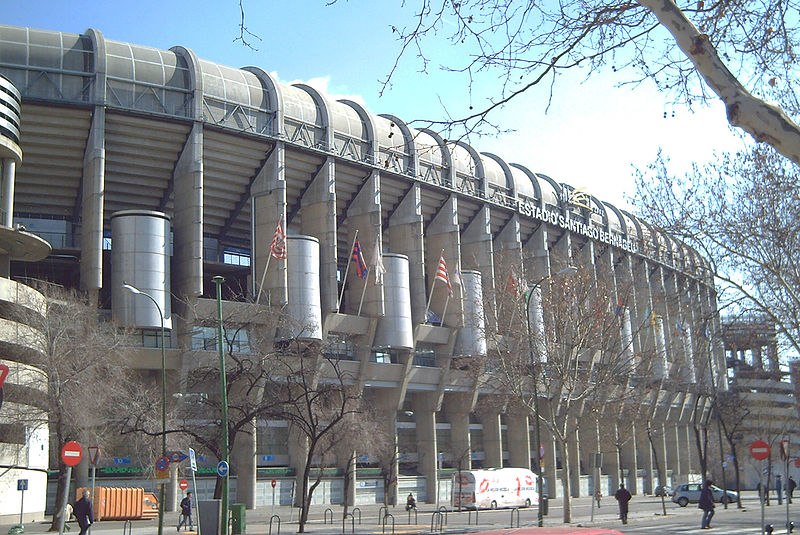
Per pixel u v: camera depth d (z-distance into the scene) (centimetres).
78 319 4716
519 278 6381
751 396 10169
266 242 6794
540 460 4050
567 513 4366
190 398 5275
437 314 8256
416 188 7925
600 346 5675
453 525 4509
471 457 8619
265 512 6309
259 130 6769
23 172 6250
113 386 4622
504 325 6134
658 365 8475
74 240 6719
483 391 8588
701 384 7794
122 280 5984
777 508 6022
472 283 8112
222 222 7419
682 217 2784
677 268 3183
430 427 8138
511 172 9169
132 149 6384
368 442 5784
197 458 5859
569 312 4966
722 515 5156
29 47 5972
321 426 5844
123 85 6169
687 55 946
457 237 8212
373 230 7494
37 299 4959
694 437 12462
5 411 4303
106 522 5112
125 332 5291
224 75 6725
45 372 4381
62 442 4175
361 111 7725
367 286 7425
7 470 4375
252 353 5928
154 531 4172
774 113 907
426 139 8200
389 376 7625
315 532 4038
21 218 6625
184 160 6450
